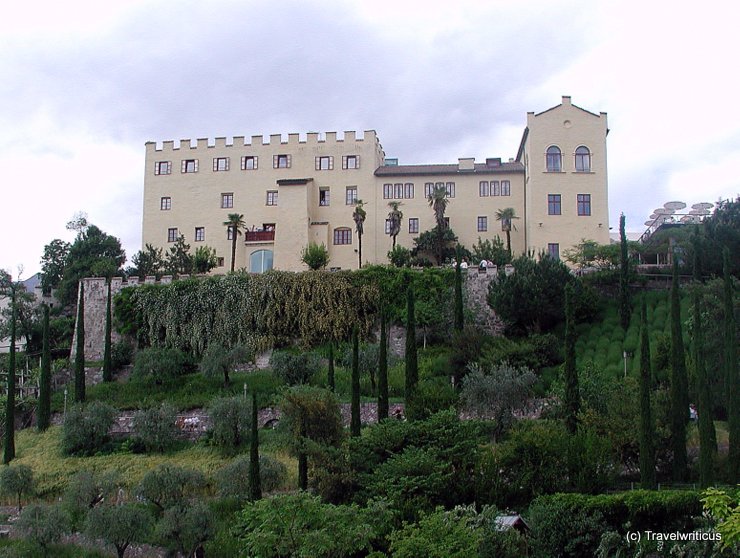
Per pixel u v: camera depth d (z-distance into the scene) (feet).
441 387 177.88
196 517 148.15
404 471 142.82
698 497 132.98
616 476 154.81
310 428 162.81
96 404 199.21
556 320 228.43
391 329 239.91
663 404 162.30
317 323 240.32
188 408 207.72
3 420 215.31
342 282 244.63
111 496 170.50
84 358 236.43
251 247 307.99
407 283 242.99
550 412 175.94
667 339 193.16
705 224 235.40
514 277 226.17
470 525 129.49
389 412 192.03
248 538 129.08
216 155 321.93
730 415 150.92
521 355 203.82
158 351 228.84
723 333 174.81
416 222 305.32
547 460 150.20
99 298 254.88
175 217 320.09
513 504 147.13
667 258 256.32
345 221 309.63
